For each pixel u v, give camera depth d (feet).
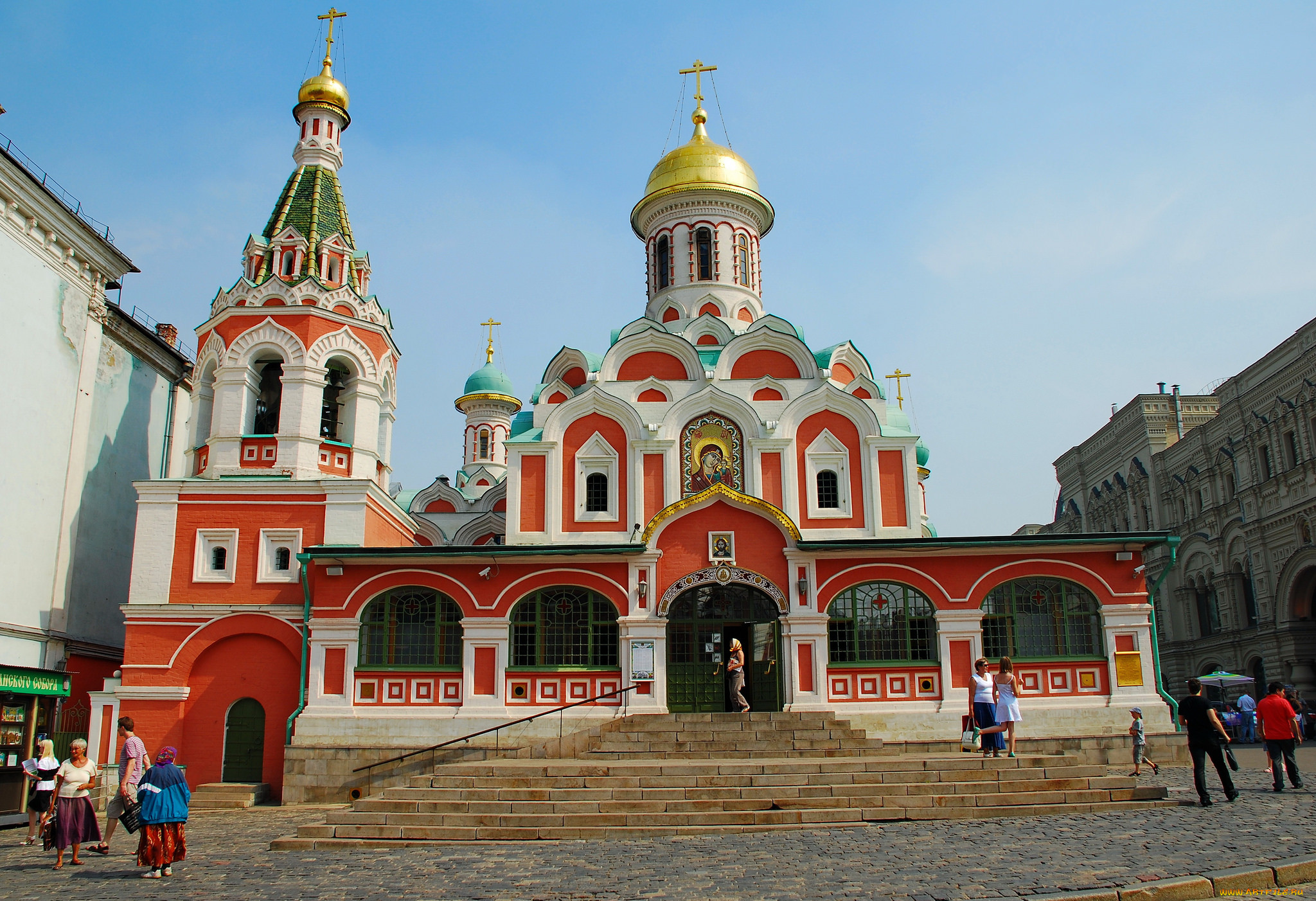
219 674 86.79
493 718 82.79
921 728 81.66
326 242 101.35
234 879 45.14
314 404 94.58
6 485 88.17
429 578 85.92
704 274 116.67
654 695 83.61
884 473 92.84
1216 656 163.63
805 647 84.38
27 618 90.63
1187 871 38.55
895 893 36.45
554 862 45.73
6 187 87.61
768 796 57.47
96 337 102.27
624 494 92.89
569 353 103.86
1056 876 38.29
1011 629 84.48
